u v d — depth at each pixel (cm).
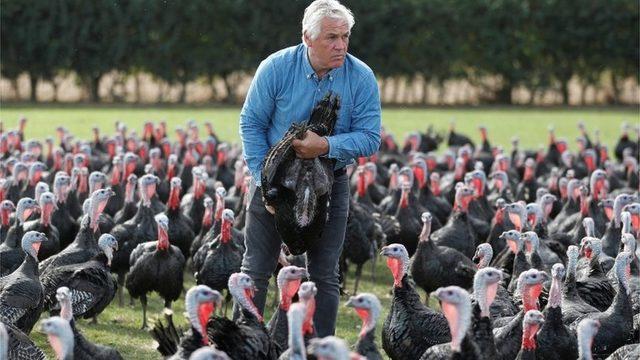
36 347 1087
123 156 2225
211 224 1698
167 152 2628
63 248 1753
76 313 1326
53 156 2405
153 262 1455
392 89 5547
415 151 2908
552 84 5231
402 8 5025
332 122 981
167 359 998
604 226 1817
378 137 1016
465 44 5125
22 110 4503
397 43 5062
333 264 1049
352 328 1440
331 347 765
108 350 1065
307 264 1062
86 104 4906
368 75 1016
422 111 4950
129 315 1541
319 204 972
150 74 5072
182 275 1486
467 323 963
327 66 982
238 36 4931
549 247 1580
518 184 2353
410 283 1172
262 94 1005
